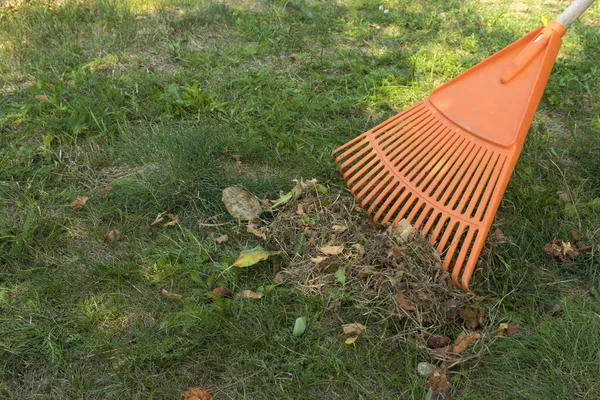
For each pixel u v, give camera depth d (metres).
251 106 3.93
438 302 2.48
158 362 2.26
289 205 3.03
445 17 5.79
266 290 2.55
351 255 2.66
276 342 2.36
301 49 4.88
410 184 2.88
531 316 2.48
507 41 5.20
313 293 2.56
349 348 2.36
